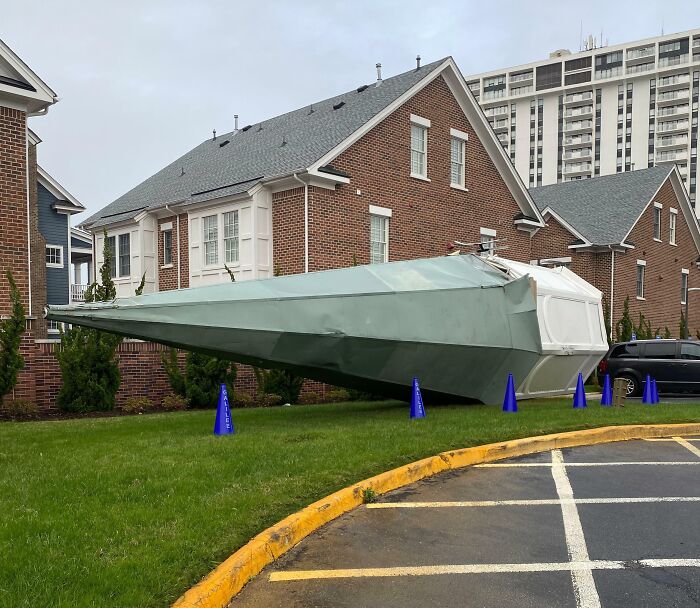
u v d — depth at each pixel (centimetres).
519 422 1006
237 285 981
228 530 496
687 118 10556
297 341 969
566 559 501
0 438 883
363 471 693
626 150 11056
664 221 3262
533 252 3078
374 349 1027
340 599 427
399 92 1991
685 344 1847
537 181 11881
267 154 2119
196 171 2486
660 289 3200
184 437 867
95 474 644
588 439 952
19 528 484
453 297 1136
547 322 1288
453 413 1118
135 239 2353
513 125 12175
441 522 585
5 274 1328
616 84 11156
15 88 1325
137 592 386
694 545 533
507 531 564
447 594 436
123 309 880
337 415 1148
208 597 395
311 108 2455
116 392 1343
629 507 638
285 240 1834
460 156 2230
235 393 1458
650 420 1063
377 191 1931
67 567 414
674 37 10650
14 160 1355
